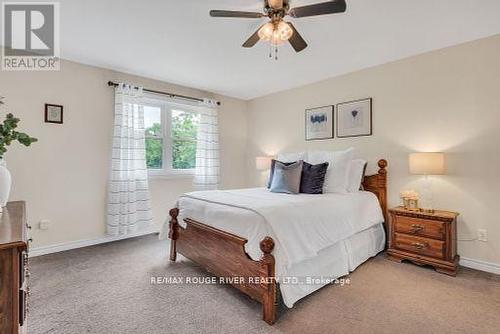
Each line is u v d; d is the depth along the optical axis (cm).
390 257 283
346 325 170
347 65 329
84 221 325
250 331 165
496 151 246
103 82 338
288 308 189
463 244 264
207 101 433
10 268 99
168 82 397
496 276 240
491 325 169
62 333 161
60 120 306
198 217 246
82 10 210
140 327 168
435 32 244
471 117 259
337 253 236
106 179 342
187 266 266
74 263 271
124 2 198
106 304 194
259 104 481
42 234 296
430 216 254
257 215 190
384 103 321
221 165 468
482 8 205
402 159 306
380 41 263
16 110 280
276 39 197
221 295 209
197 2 199
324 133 381
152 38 257
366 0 194
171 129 410
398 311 185
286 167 310
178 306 192
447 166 273
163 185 399
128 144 345
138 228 359
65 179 311
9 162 275
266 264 173
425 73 288
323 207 233
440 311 185
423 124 290
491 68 248
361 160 323
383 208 315
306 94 405
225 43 268
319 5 161
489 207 250
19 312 109
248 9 208
